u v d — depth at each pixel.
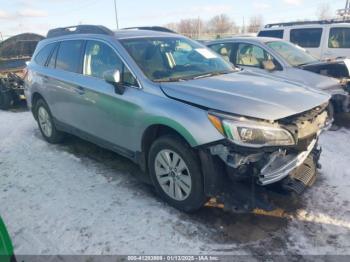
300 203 3.54
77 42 4.65
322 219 3.26
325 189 3.79
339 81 6.05
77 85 4.40
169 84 3.46
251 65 6.80
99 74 4.16
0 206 3.67
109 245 2.99
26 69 5.81
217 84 3.47
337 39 9.21
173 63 4.02
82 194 3.85
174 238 3.06
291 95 3.28
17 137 6.02
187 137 3.06
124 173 4.36
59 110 5.00
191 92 3.24
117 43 4.00
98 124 4.22
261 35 10.75
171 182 3.45
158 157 3.50
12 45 9.97
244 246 2.94
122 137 3.89
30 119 7.38
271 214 3.37
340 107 5.91
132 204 3.62
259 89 3.37
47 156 5.03
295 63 6.48
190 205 3.32
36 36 10.71
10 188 4.06
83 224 3.29
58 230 3.21
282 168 3.12
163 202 3.64
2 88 8.52
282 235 3.06
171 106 3.22
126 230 3.18
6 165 4.75
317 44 9.53
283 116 2.95
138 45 4.04
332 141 5.28
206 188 3.11
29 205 3.66
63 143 5.57
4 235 2.16
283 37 10.13
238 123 2.83
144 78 3.59
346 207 3.44
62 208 3.57
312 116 3.20
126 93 3.66
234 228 3.17
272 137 2.89
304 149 3.21
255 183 3.09
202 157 3.05
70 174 4.38
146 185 4.03
